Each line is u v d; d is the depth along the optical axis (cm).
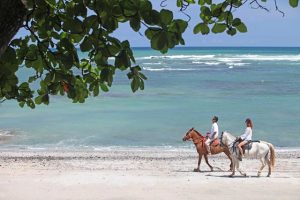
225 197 1594
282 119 3772
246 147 1941
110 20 243
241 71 9206
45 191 1670
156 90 5938
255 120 3731
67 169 2105
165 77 7912
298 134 3198
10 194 1623
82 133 3234
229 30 297
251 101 4841
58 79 316
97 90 355
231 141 1984
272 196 1606
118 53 259
